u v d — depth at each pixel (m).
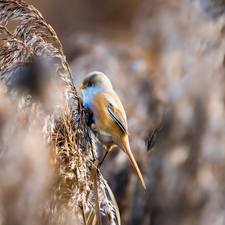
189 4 6.63
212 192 6.44
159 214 6.48
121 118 6.41
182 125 6.45
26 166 6.31
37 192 6.31
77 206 6.34
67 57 6.75
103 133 6.41
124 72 6.68
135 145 6.55
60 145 6.34
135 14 8.76
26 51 6.33
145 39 6.77
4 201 6.30
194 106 6.45
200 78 6.46
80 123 6.36
